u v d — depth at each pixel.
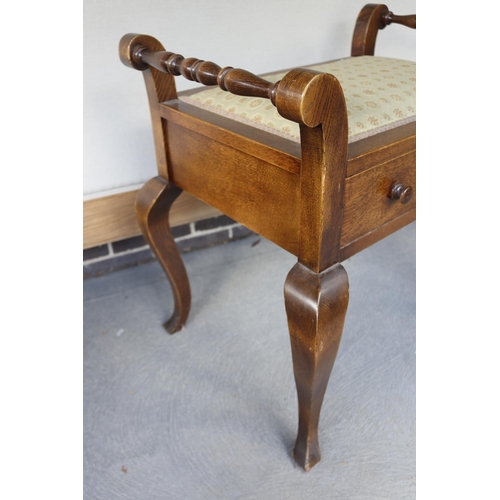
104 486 0.69
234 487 0.68
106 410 0.81
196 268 1.19
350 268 1.16
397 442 0.74
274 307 1.04
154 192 0.81
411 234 1.30
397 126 0.64
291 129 0.60
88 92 0.98
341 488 0.68
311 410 0.65
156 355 0.93
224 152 0.66
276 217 0.61
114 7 0.92
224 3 1.01
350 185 0.54
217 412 0.80
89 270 1.17
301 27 1.12
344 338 0.95
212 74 0.54
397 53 1.29
